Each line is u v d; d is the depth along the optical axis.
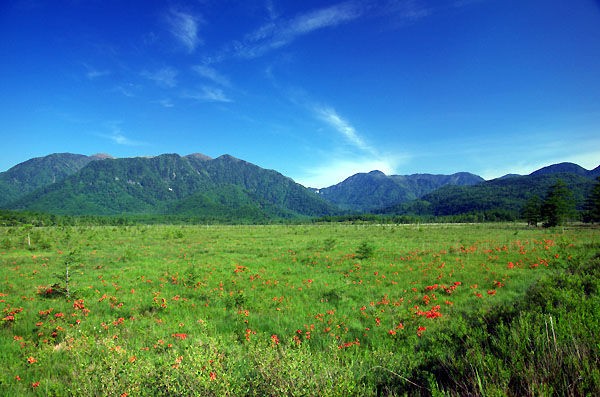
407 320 8.43
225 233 52.66
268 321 8.88
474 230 50.94
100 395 4.47
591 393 2.87
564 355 3.50
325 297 11.50
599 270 8.02
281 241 35.22
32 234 34.75
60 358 6.66
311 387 3.80
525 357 3.72
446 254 20.86
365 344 7.23
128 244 32.72
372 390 4.29
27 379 5.80
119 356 5.40
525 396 3.08
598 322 4.18
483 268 15.16
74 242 33.94
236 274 16.03
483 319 6.36
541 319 4.68
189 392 3.93
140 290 13.01
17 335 8.27
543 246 21.39
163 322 9.08
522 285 11.35
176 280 14.51
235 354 6.15
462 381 3.53
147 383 4.29
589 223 63.91
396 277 14.38
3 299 11.42
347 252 24.03
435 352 5.13
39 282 14.71
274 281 14.12
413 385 4.25
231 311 10.05
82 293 12.10
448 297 10.73
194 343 6.38
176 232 44.06
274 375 4.05
